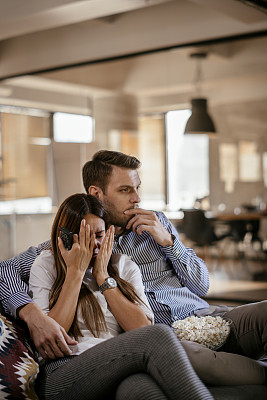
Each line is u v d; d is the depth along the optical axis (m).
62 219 2.20
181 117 6.20
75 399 1.88
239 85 5.80
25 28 6.01
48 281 2.20
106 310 2.19
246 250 5.67
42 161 7.54
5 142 7.82
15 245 7.80
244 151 5.71
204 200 5.95
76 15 5.57
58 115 7.36
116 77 6.77
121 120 6.74
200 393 1.67
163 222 2.76
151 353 1.75
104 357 1.83
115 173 2.63
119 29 6.68
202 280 2.69
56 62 7.30
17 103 7.72
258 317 2.25
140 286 2.29
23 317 2.04
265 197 5.55
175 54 6.25
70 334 2.10
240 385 2.01
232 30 5.79
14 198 7.78
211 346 2.14
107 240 2.21
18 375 1.83
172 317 2.54
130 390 1.72
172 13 6.24
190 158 6.09
